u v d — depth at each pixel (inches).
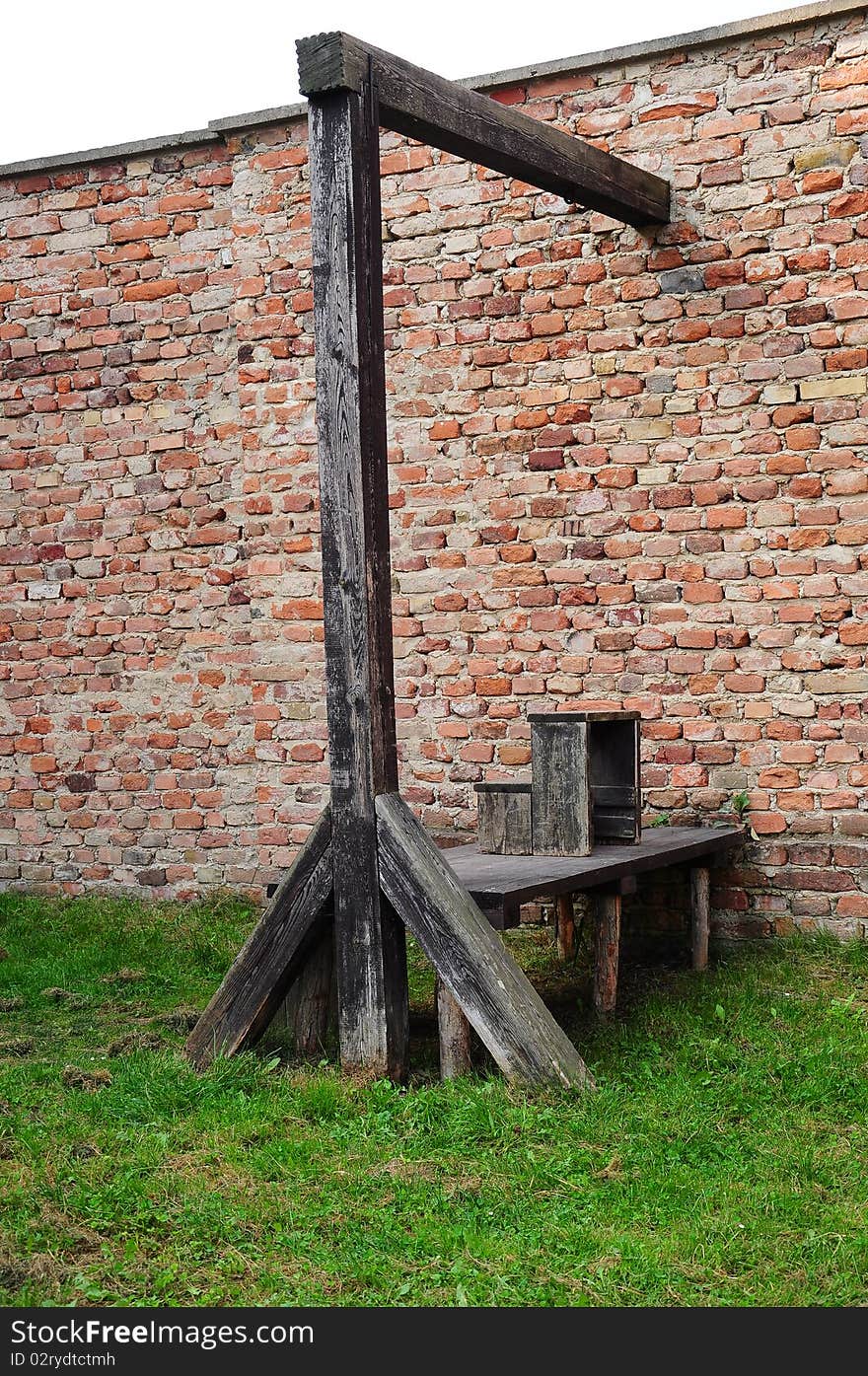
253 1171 129.3
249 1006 163.8
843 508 211.0
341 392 155.1
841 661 211.5
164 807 264.2
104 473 266.8
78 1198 122.8
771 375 215.0
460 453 236.7
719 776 219.8
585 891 184.1
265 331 250.1
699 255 219.3
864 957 202.2
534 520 231.8
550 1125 136.4
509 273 232.2
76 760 272.1
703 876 207.0
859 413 209.6
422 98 163.9
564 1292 105.1
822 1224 115.3
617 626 226.4
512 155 181.0
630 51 220.7
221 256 254.2
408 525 240.8
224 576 256.8
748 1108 142.6
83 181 265.4
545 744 183.0
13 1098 151.7
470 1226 116.1
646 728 224.5
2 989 205.0
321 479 157.4
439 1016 153.6
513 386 232.7
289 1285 107.7
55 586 272.1
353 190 152.8
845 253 210.1
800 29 211.8
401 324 239.8
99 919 248.7
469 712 237.5
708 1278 107.4
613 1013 181.3
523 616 233.1
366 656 155.3
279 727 253.1
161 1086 152.0
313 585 248.8
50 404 270.7
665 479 222.5
